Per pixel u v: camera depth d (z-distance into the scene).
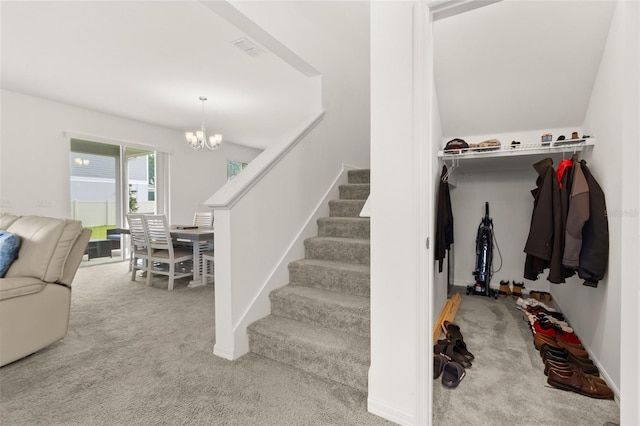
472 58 2.23
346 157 3.20
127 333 2.26
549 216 2.11
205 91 3.82
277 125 5.46
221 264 1.89
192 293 3.29
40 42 2.65
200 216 4.97
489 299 3.16
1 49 2.76
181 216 5.90
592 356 1.91
